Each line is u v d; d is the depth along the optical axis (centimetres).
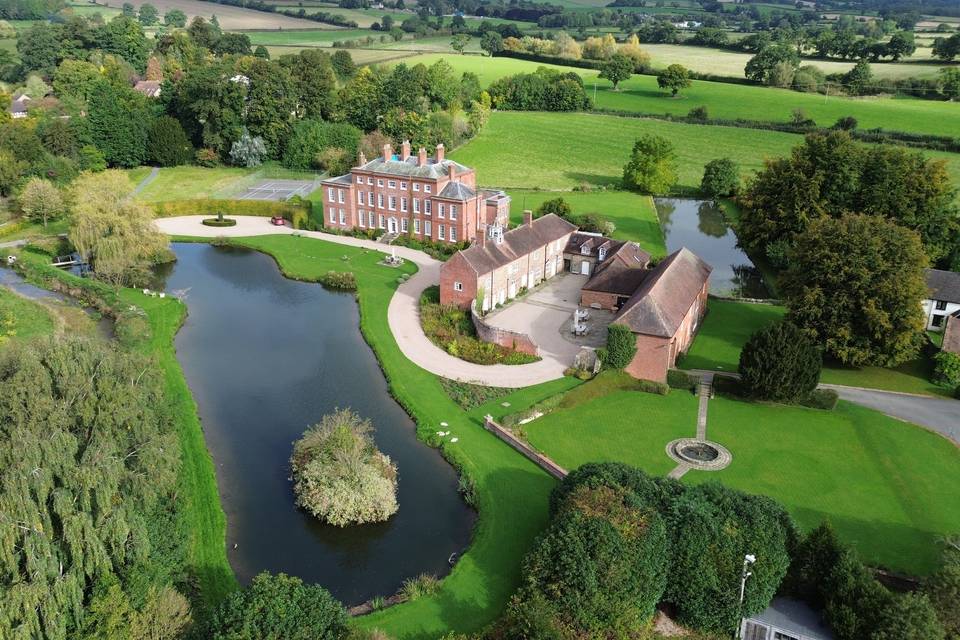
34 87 17800
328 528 4609
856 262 6278
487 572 4119
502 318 7762
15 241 9925
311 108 16350
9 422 3912
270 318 7888
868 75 19162
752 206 9744
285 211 11656
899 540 4422
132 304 7950
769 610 3731
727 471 5131
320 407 5997
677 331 6384
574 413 5912
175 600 3441
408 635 3675
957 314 7019
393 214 10462
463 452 5294
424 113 16375
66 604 3284
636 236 10931
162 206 11681
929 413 5950
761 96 19638
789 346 5825
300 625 3228
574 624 3553
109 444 3794
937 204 8288
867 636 3384
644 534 3709
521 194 13300
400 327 7475
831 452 5384
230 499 4847
